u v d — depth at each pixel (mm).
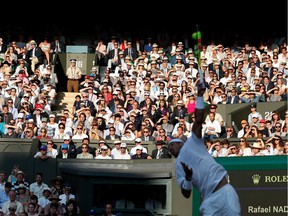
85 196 45562
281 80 58188
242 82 59219
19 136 51219
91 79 60469
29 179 47438
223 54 67000
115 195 45594
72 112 56406
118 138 51062
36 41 72688
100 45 70000
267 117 55250
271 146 46438
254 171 37031
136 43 70812
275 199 36781
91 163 47000
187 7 80812
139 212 45375
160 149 48156
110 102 56406
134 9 80375
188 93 57188
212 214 19844
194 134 20156
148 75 61656
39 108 54156
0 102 54906
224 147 46625
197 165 19984
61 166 47156
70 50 72625
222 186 19891
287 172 36594
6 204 42031
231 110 55531
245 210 37125
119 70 63062
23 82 58375
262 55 65812
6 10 79875
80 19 79875
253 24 80688
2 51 68875
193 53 66438
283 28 80250
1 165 47594
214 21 80875
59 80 67625
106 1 80312
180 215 45031
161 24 80875
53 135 51469
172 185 45094
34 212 41875
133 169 46250
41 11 80000
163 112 54250
